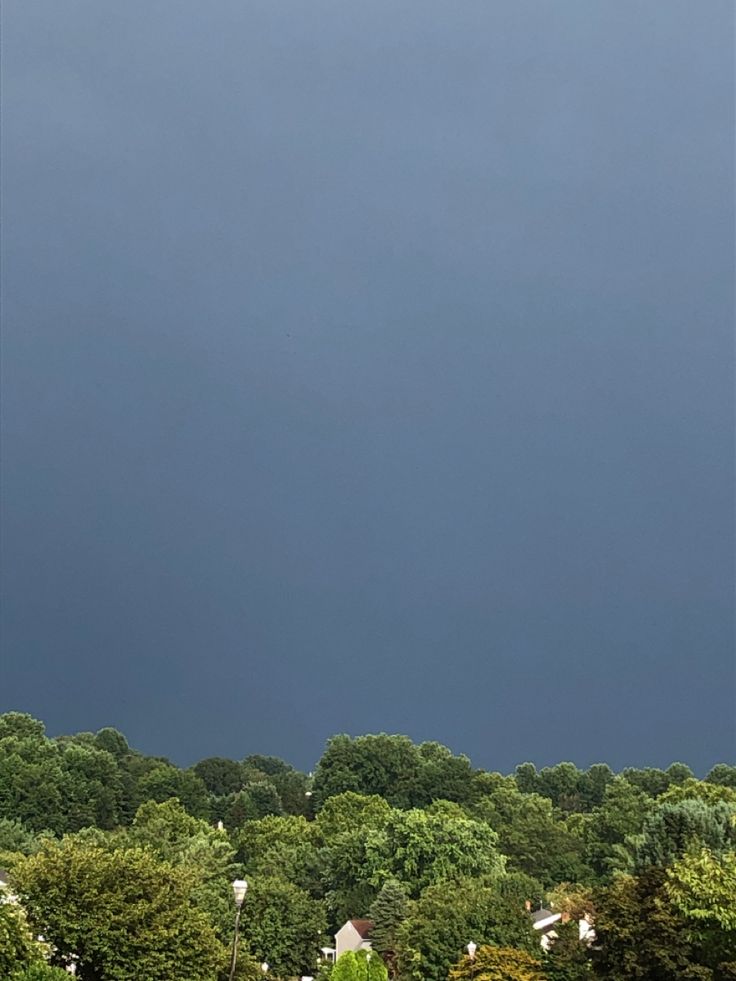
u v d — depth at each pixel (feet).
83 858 142.92
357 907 285.84
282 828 356.59
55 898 135.95
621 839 351.46
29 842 313.73
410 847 285.02
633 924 130.72
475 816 396.78
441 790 445.78
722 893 115.85
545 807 412.98
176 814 354.74
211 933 147.95
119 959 133.28
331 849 314.76
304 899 255.70
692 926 122.93
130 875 143.33
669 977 123.65
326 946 283.59
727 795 349.00
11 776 363.76
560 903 198.80
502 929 188.75
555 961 159.94
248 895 248.93
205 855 281.13
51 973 107.24
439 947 187.52
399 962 201.57
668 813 248.32
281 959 241.35
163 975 136.77
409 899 267.39
